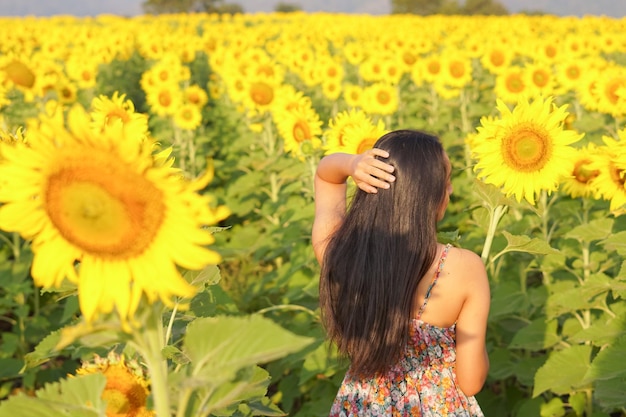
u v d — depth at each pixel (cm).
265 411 224
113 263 141
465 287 231
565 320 472
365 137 458
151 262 141
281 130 641
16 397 164
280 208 660
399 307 226
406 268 225
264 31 2545
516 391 466
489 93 1250
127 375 210
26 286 558
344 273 232
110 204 138
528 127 319
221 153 1032
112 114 365
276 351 147
